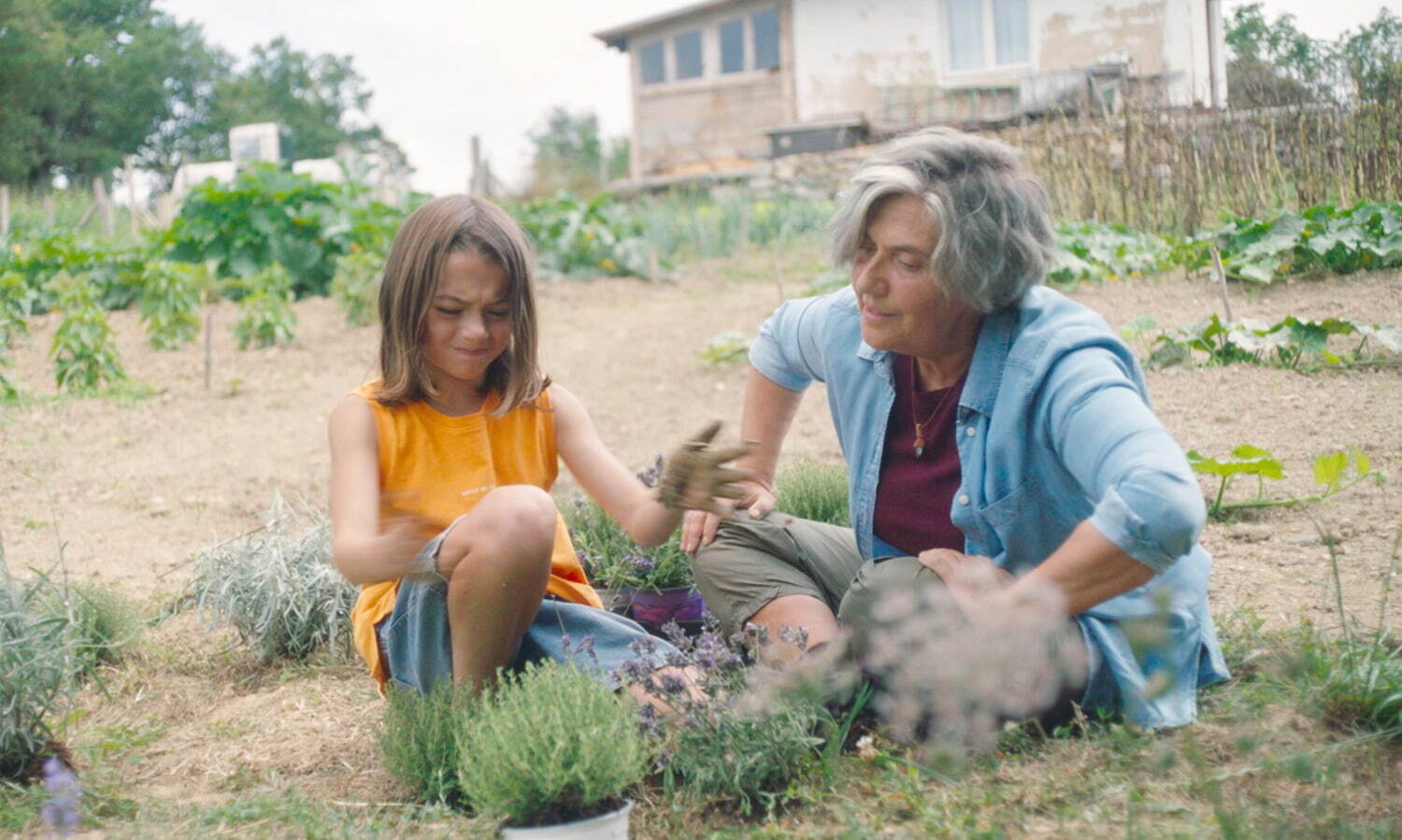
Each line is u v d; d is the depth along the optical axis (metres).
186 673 3.39
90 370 8.11
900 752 2.37
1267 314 6.52
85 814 2.39
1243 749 1.92
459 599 2.35
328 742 2.81
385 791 2.47
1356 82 8.12
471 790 2.13
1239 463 3.82
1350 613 2.95
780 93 22.75
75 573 4.41
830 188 18.00
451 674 2.49
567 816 2.06
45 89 37.41
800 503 3.54
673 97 23.70
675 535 3.25
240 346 9.37
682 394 7.30
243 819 2.32
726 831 2.14
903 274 2.28
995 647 2.13
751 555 2.70
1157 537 1.99
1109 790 2.10
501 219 2.46
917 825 2.07
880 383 2.57
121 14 45.75
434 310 2.41
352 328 10.01
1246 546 3.65
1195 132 9.12
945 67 20.23
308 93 71.75
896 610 2.20
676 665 2.40
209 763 2.73
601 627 2.56
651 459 5.87
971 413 2.39
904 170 2.22
